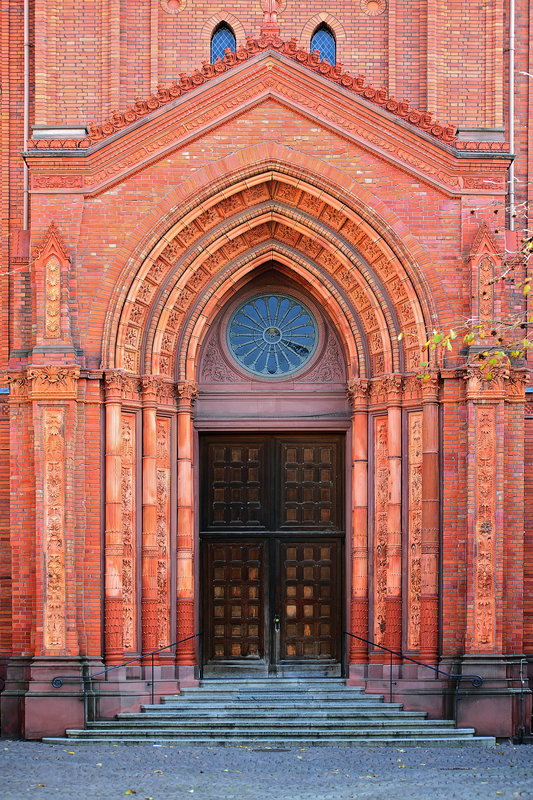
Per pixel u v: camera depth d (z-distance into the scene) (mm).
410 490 23969
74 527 22734
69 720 22141
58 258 23078
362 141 23531
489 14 25875
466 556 22844
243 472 25719
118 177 23359
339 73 23531
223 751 20844
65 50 25672
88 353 23203
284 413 25531
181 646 24125
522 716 22641
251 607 25375
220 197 23594
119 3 25688
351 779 18344
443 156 23453
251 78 23484
